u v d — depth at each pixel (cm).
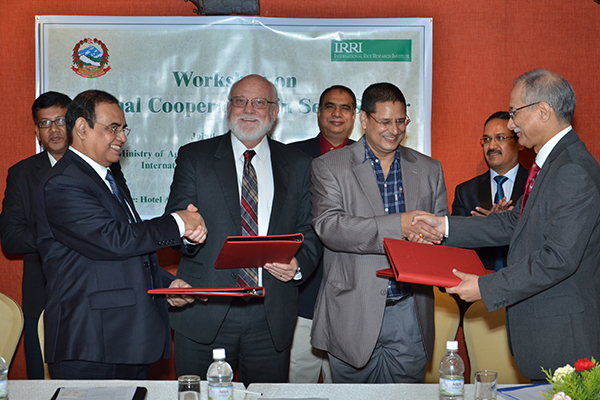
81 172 217
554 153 204
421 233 241
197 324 255
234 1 361
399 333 255
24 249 305
